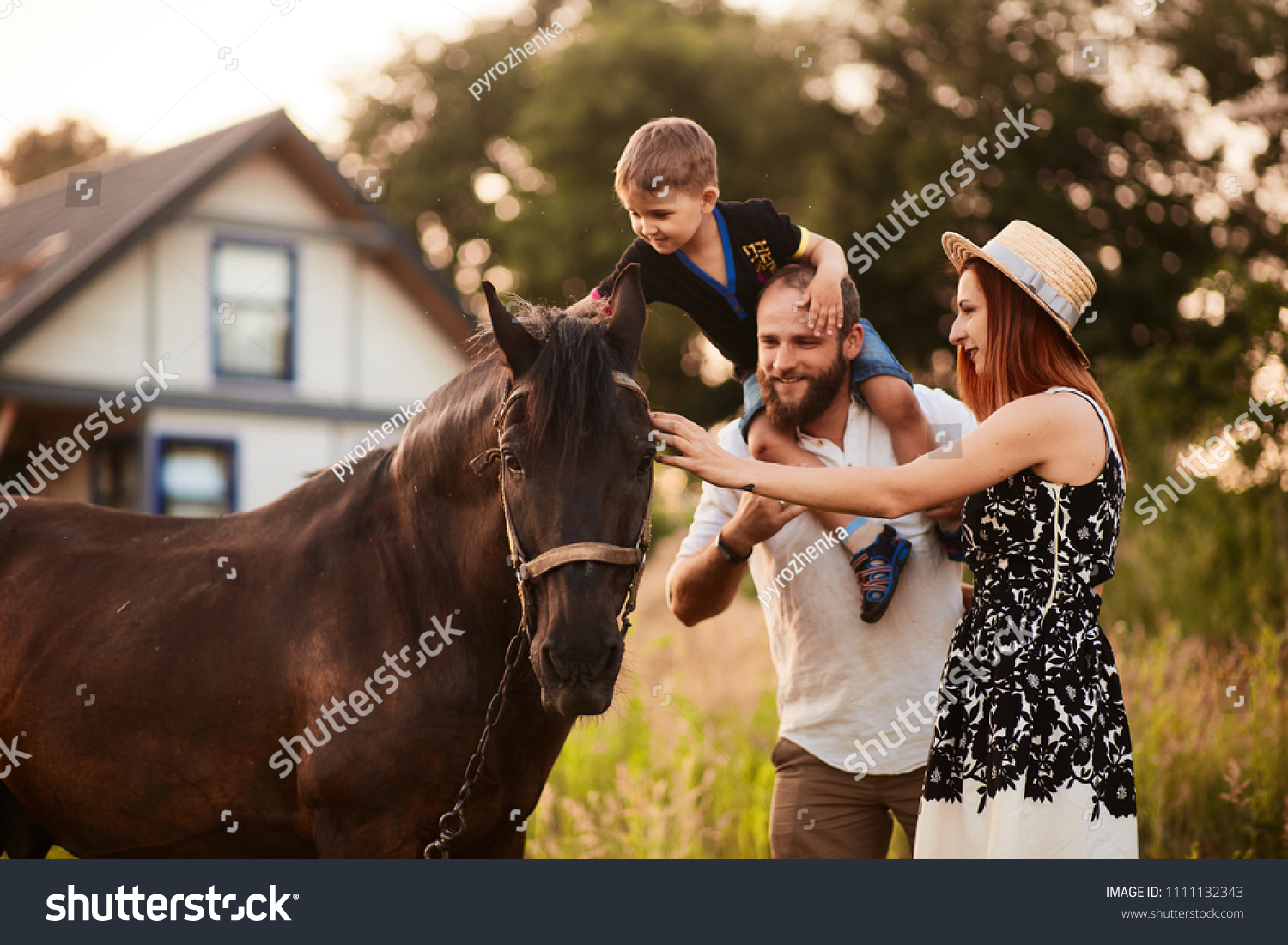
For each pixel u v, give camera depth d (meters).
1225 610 6.29
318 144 12.09
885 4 17.58
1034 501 2.14
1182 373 7.91
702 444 2.12
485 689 2.24
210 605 2.41
